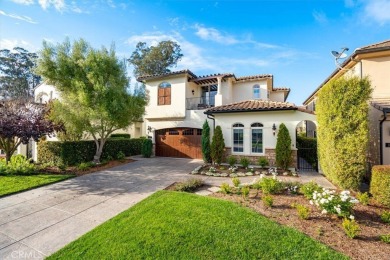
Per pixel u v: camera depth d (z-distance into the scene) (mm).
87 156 13633
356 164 7129
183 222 4738
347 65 10805
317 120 10305
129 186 8492
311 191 6195
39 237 4492
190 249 3801
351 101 7262
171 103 17922
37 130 10328
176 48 32375
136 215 5277
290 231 4285
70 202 6625
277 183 6996
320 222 4801
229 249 3773
